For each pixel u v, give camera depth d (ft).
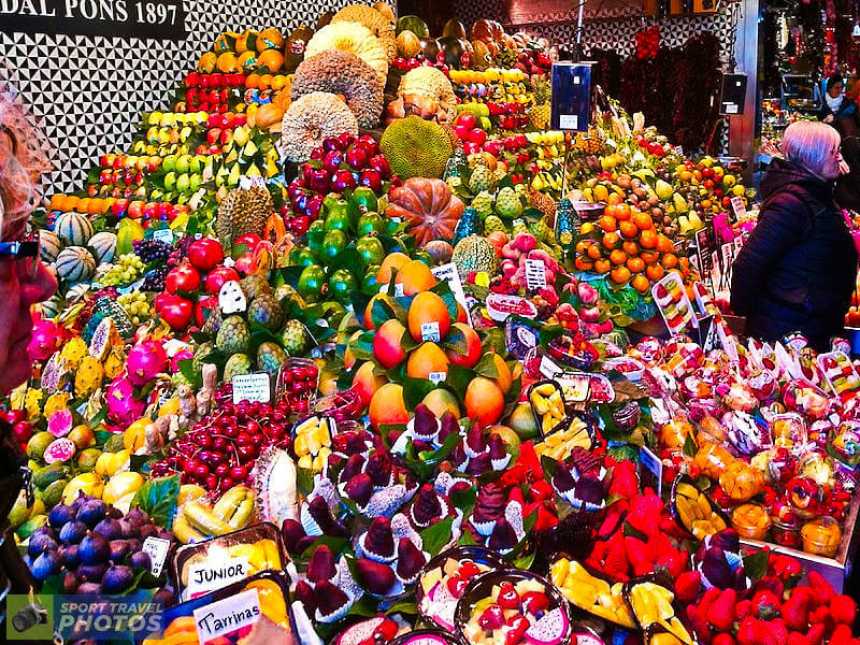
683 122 28.12
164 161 16.43
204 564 5.65
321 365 9.07
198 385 9.18
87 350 9.85
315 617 5.60
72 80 17.53
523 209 12.30
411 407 7.48
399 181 12.74
